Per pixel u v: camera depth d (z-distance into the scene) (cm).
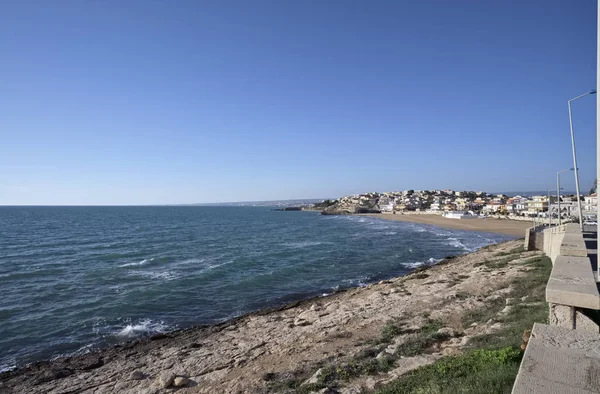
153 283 2539
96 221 10644
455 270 2461
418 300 1630
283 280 2702
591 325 450
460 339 951
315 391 794
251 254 3969
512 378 488
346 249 4431
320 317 1584
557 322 474
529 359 265
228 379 1006
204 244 5003
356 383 801
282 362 1080
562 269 607
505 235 6738
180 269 3088
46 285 2494
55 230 7388
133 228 8062
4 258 3712
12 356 1395
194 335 1546
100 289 2384
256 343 1325
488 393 468
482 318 1131
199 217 13925
